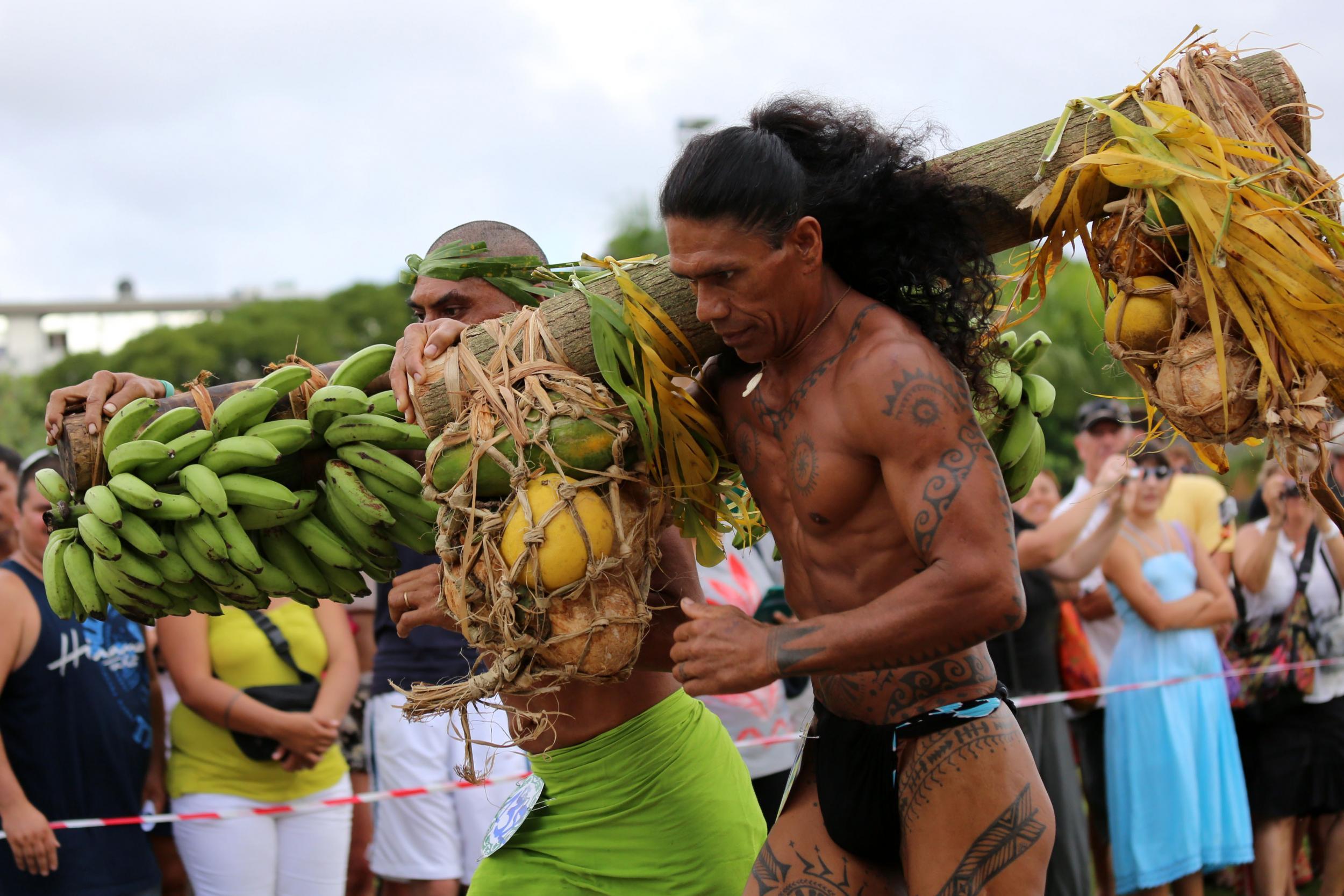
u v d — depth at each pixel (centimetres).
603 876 262
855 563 202
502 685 205
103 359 3378
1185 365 196
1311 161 205
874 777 218
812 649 183
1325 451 191
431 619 235
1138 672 462
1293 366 190
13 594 346
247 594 237
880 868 225
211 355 3378
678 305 214
